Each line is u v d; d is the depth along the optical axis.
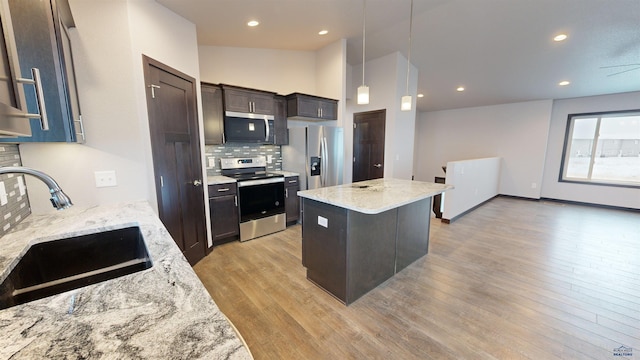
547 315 1.95
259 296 2.20
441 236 3.63
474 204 5.20
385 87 4.51
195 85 2.79
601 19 2.82
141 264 1.38
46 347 0.54
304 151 3.87
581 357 1.57
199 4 2.45
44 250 1.23
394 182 3.05
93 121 1.88
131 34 2.00
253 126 3.58
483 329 1.81
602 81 4.55
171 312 0.66
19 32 1.14
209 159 3.53
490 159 5.81
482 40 3.57
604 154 5.51
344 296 2.09
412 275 2.55
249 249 3.12
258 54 3.97
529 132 6.13
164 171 2.33
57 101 1.28
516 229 3.95
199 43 3.53
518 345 1.66
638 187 5.05
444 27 3.30
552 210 5.18
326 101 4.08
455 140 7.43
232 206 3.25
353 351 1.62
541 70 4.32
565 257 2.95
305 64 4.32
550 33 3.20
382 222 2.32
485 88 5.44
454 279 2.47
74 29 1.77
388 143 4.56
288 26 3.24
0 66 0.71
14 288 0.99
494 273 2.58
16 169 0.91
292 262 2.79
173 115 2.46
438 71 4.86
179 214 2.53
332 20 3.13
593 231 3.86
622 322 1.87
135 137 2.06
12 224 1.38
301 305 2.08
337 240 2.10
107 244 1.39
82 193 1.88
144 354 0.52
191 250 2.70
